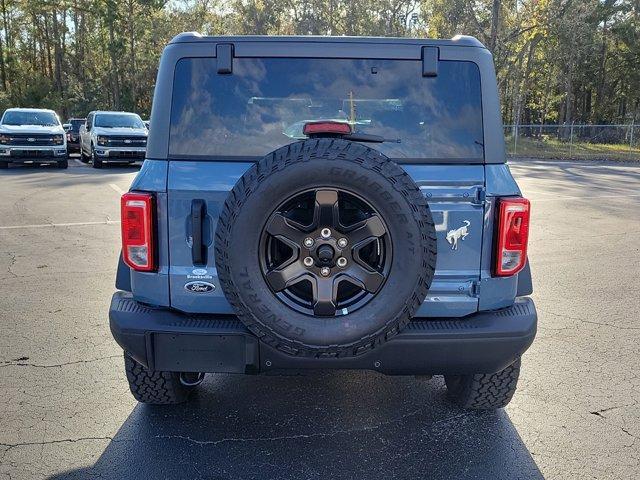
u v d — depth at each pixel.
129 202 3.02
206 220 3.02
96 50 59.50
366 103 3.18
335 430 3.57
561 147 33.72
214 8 58.50
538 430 3.57
